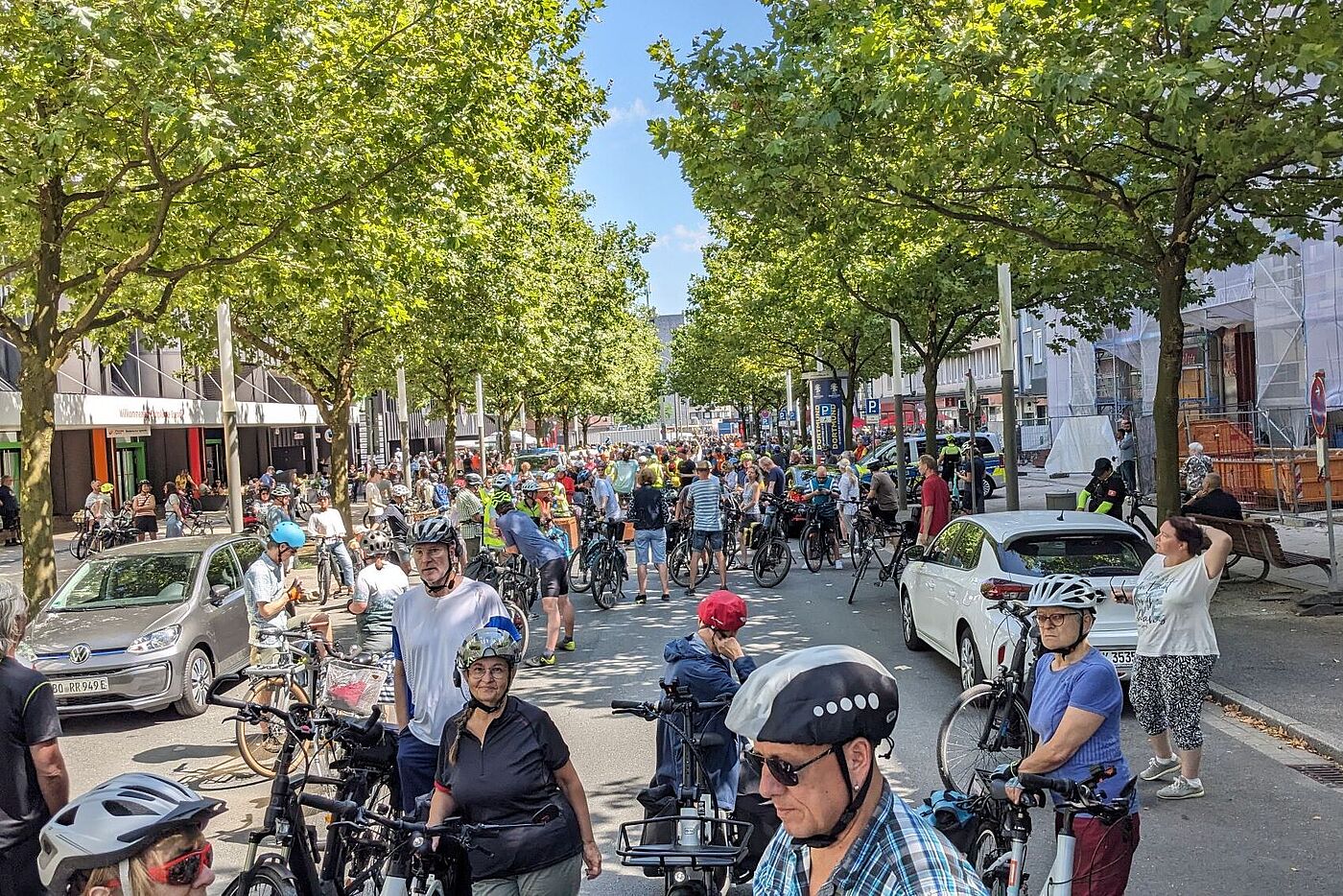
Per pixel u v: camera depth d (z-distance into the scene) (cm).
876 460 2633
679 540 1845
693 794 484
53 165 1119
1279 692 918
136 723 1075
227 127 1109
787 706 198
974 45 1087
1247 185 1377
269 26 1141
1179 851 611
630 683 1109
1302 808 674
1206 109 1053
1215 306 2725
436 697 540
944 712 940
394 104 1297
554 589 1225
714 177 1288
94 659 1034
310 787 745
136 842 246
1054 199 1573
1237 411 2798
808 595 1669
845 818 201
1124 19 1084
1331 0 1030
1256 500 2267
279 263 1476
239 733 828
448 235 1521
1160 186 1465
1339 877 566
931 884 193
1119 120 1221
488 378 3491
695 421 14262
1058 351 2270
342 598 1881
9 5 1077
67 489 4144
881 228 1530
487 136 1409
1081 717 428
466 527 1841
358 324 2406
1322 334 2198
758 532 1900
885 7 1157
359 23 1374
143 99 1077
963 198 1495
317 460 6419
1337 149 1051
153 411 3631
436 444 8106
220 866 661
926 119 1189
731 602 531
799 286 2462
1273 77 1025
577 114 1694
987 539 966
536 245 2847
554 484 2053
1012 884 407
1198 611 695
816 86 1233
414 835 414
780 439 6250
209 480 5294
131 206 1373
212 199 1334
